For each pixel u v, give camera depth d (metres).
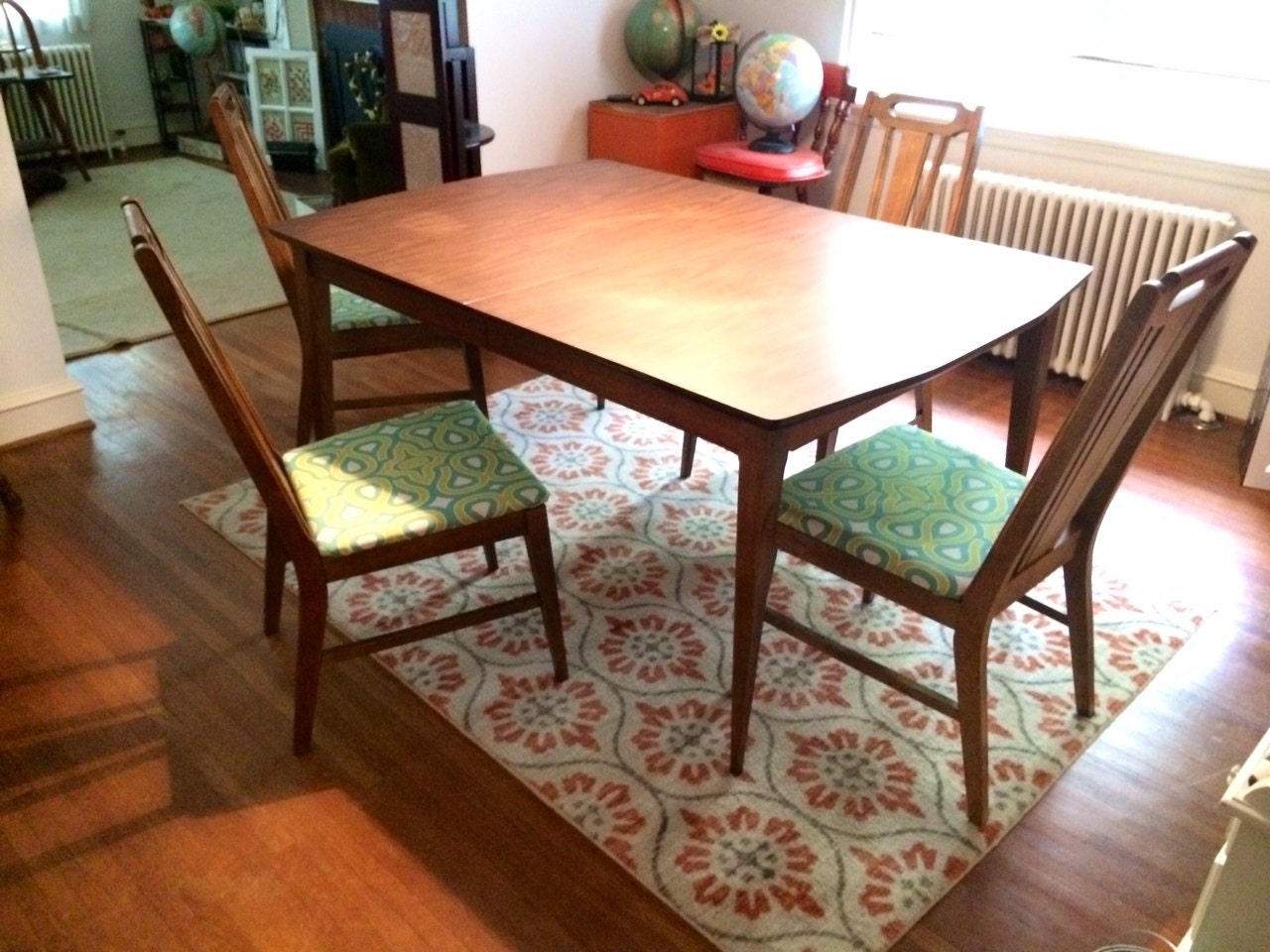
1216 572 2.34
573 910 1.53
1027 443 2.11
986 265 2.02
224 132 2.32
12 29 5.14
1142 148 3.00
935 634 2.13
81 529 2.42
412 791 1.74
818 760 1.81
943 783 1.76
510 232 2.17
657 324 1.70
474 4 3.35
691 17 3.76
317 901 1.54
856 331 1.68
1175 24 3.01
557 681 1.97
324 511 1.72
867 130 2.64
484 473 1.82
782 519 1.70
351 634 2.10
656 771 1.78
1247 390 3.02
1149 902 1.56
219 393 1.45
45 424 2.79
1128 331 1.24
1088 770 1.80
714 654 2.06
